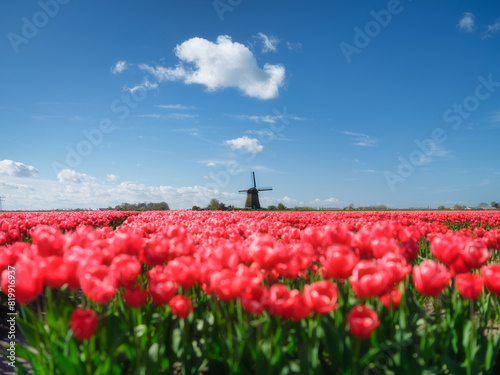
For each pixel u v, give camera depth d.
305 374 2.78
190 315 3.59
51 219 11.87
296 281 4.86
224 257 3.66
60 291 3.42
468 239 5.64
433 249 3.93
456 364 3.01
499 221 14.49
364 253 4.39
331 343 3.01
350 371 2.74
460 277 3.19
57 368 2.85
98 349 3.14
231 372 2.90
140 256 4.04
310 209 56.62
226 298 2.94
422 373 2.84
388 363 3.13
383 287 2.85
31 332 3.22
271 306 2.74
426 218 17.88
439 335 3.33
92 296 2.79
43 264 2.88
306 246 4.35
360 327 2.52
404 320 3.13
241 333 3.10
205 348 3.25
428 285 2.97
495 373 3.31
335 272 3.18
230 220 11.62
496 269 3.30
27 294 2.81
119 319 3.30
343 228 4.34
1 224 10.28
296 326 3.17
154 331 3.49
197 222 10.53
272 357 2.83
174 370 3.48
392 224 5.96
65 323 3.16
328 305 2.62
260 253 3.54
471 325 3.36
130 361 3.13
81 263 3.04
